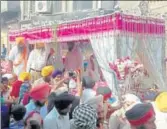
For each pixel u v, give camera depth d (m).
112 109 5.36
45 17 17.55
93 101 4.86
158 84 9.25
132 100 4.79
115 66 8.39
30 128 4.07
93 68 9.73
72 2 29.22
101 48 8.90
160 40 9.62
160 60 9.57
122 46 8.61
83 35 9.58
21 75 7.61
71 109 4.75
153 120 3.03
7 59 11.53
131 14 8.84
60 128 4.26
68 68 10.67
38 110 4.66
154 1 13.09
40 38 11.48
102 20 8.88
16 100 6.53
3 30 18.20
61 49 11.07
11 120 4.71
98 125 4.88
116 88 8.22
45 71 7.39
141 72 8.49
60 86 7.14
